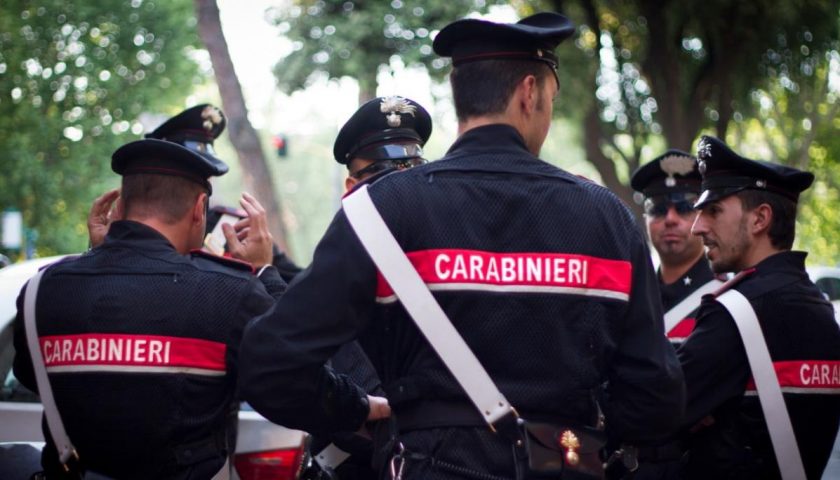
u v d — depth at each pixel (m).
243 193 3.57
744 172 3.38
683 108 20.89
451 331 2.45
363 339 2.59
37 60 27.08
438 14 15.53
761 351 3.12
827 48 20.58
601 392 2.64
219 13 14.68
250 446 4.36
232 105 14.69
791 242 3.40
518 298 2.47
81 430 3.06
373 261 2.46
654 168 4.40
